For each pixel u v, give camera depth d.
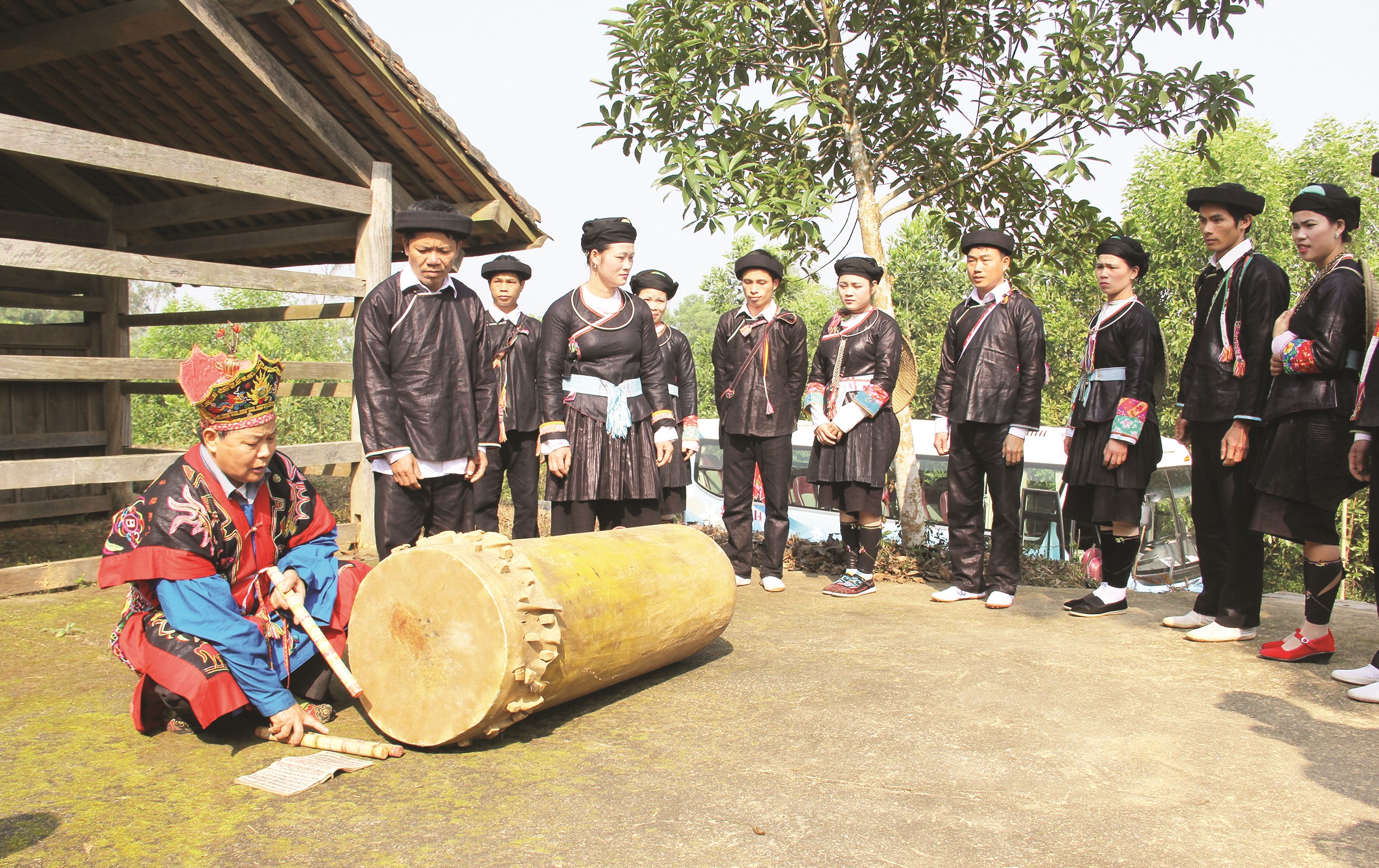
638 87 7.20
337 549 3.45
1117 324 4.81
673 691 3.65
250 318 7.71
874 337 5.55
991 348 5.21
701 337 22.80
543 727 3.23
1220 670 3.92
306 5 5.75
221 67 6.48
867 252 7.59
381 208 6.73
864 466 5.53
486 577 2.89
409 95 6.31
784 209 6.79
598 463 4.84
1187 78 6.77
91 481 5.46
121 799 2.64
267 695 3.01
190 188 8.18
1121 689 3.65
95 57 6.77
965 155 7.84
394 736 3.05
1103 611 5.03
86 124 7.71
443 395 4.00
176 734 3.16
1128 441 4.71
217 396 2.87
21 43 6.32
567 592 3.20
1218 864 2.28
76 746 3.05
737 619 4.97
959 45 7.42
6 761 2.92
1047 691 3.63
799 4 7.54
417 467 3.99
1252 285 4.12
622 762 2.92
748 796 2.66
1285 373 3.88
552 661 3.04
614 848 2.35
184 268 5.71
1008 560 5.33
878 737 3.13
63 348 8.37
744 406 5.86
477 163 6.87
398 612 3.04
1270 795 2.68
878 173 7.89
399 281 3.96
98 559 5.72
